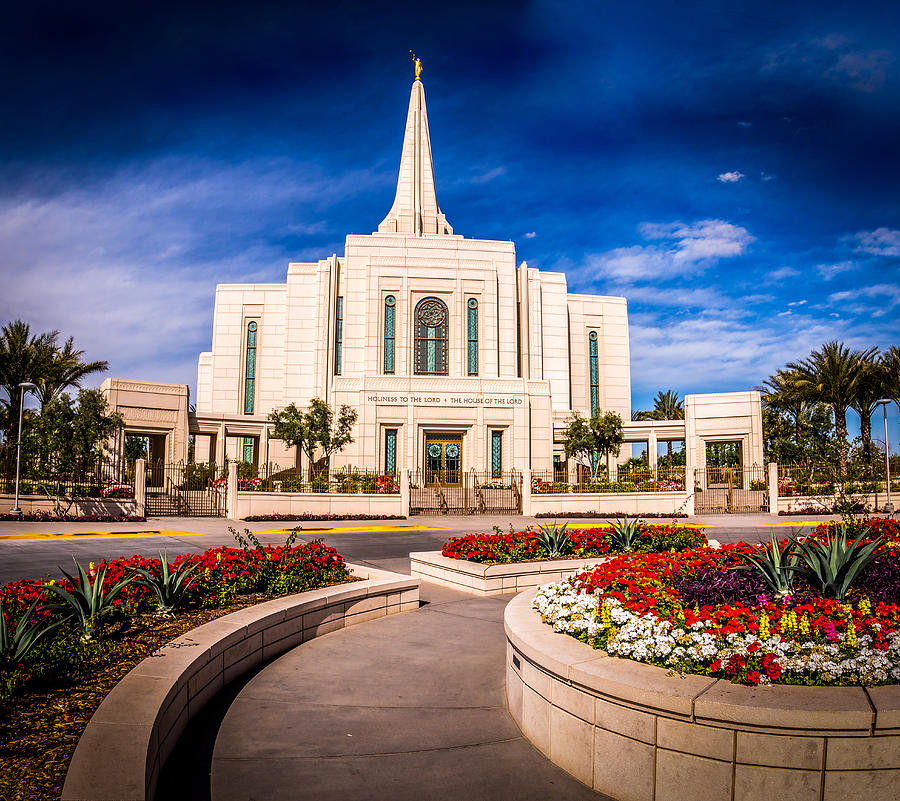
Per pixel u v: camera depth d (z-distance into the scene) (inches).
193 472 1363.2
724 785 177.0
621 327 2447.1
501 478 1636.3
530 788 202.4
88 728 174.1
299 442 1562.5
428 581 562.6
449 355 1930.4
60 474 1144.8
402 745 232.8
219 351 2203.5
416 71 2242.9
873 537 422.0
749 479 1743.4
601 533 576.1
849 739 170.6
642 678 197.6
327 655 334.6
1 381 1434.5
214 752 221.5
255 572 370.9
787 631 210.1
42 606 261.3
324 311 2059.5
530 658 234.5
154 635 271.3
